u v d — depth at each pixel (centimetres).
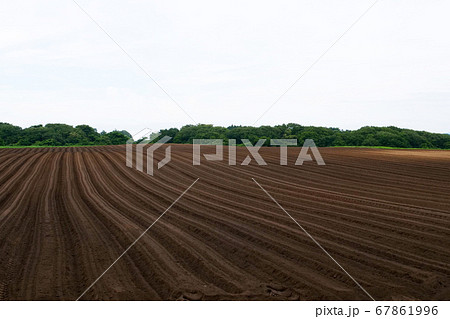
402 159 2141
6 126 7962
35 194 1091
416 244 600
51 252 577
